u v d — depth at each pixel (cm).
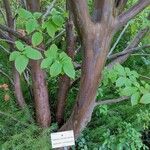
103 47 162
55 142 209
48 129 223
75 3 141
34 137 225
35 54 125
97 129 248
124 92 141
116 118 251
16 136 219
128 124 246
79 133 212
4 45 288
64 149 216
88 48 162
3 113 226
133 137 240
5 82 266
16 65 121
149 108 264
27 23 134
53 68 127
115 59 223
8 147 218
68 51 212
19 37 179
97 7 157
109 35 161
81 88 179
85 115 194
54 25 140
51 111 249
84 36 157
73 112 200
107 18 155
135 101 139
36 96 222
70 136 208
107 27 157
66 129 212
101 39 160
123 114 264
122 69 153
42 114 228
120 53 221
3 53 288
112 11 155
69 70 127
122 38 299
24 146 216
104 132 247
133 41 230
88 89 177
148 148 256
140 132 272
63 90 230
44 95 222
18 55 123
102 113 252
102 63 168
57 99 238
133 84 146
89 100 183
